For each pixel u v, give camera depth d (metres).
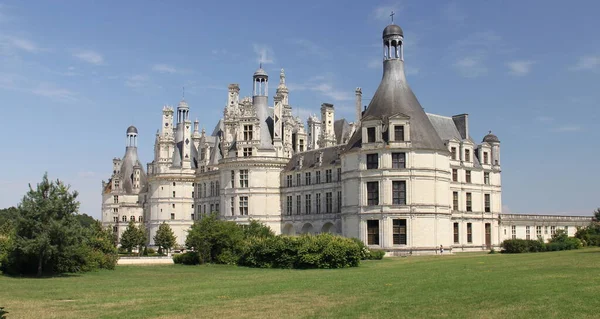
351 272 52.91
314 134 127.56
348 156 90.06
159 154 142.12
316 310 29.78
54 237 58.03
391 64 92.00
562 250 83.38
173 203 140.88
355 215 87.94
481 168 103.12
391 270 52.66
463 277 41.91
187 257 75.12
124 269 66.06
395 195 85.19
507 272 44.25
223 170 115.94
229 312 30.03
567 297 30.41
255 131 113.06
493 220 103.88
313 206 104.00
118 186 174.00
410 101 89.94
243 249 70.88
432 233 84.88
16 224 57.56
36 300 36.81
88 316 29.86
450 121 105.31
